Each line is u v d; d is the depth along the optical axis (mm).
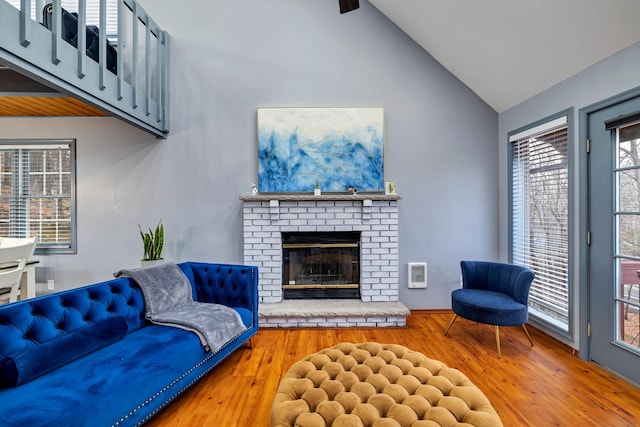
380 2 3379
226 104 3488
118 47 2580
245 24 3496
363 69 3514
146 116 3018
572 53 2381
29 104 3068
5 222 3527
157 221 3477
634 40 2006
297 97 3500
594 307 2326
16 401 1237
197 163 3482
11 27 1654
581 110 2418
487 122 3549
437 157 3541
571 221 2521
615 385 2039
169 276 2480
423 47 3512
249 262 3348
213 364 2105
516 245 3297
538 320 2930
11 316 1502
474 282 2986
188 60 3475
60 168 3512
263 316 3031
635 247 2059
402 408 1220
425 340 2775
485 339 2787
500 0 2436
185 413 1772
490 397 1909
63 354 1526
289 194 3471
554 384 2051
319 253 3525
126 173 3473
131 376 1503
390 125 3525
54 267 3469
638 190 2043
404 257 3535
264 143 3457
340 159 3486
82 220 3471
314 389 1365
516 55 2760
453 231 3543
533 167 3053
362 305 3256
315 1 3502
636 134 2053
